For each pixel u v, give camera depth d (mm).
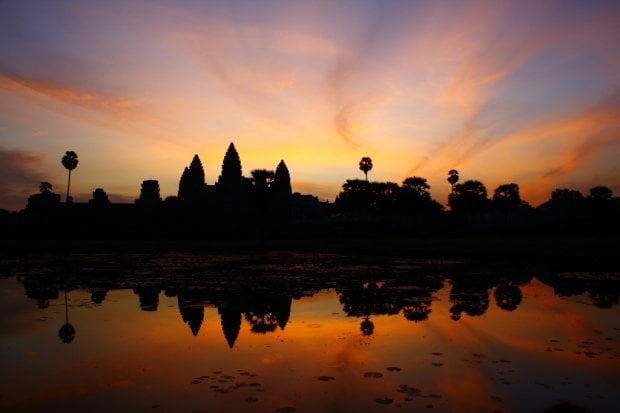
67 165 77375
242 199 72812
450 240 51094
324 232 65312
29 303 12281
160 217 72000
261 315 10555
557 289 14383
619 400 5223
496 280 16859
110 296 13492
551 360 6844
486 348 7582
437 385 5785
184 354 7277
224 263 25625
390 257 29844
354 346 7766
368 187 77312
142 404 5160
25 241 53625
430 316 10312
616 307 11211
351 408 5020
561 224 83625
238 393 5508
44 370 6469
